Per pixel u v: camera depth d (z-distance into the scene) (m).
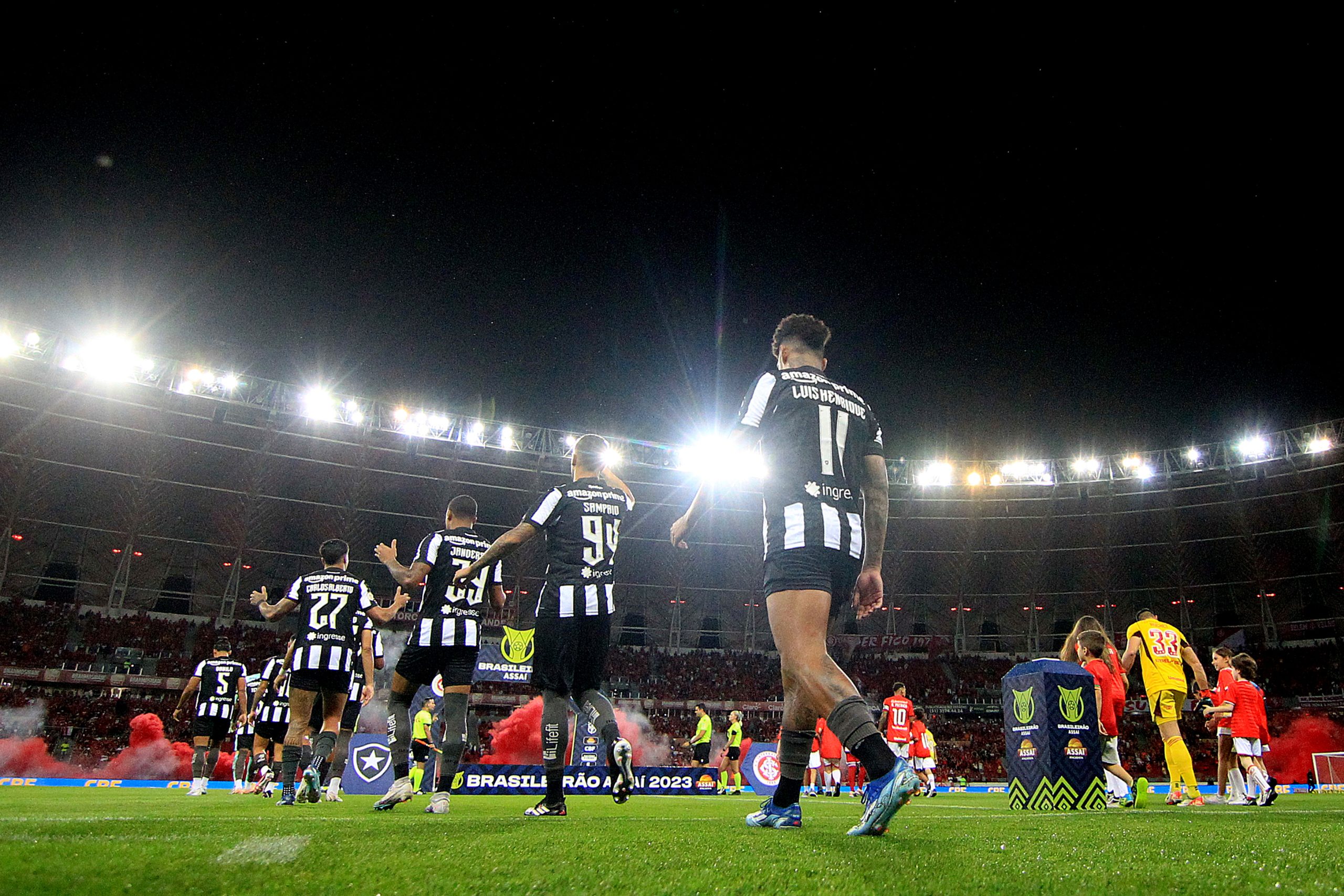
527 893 1.55
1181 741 8.56
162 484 35.62
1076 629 9.59
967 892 1.58
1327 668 37.75
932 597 45.66
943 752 37.38
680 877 1.71
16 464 32.97
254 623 40.00
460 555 5.63
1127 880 1.70
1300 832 2.86
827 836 2.65
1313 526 38.19
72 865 1.61
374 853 1.94
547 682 4.46
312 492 38.12
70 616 35.41
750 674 43.53
